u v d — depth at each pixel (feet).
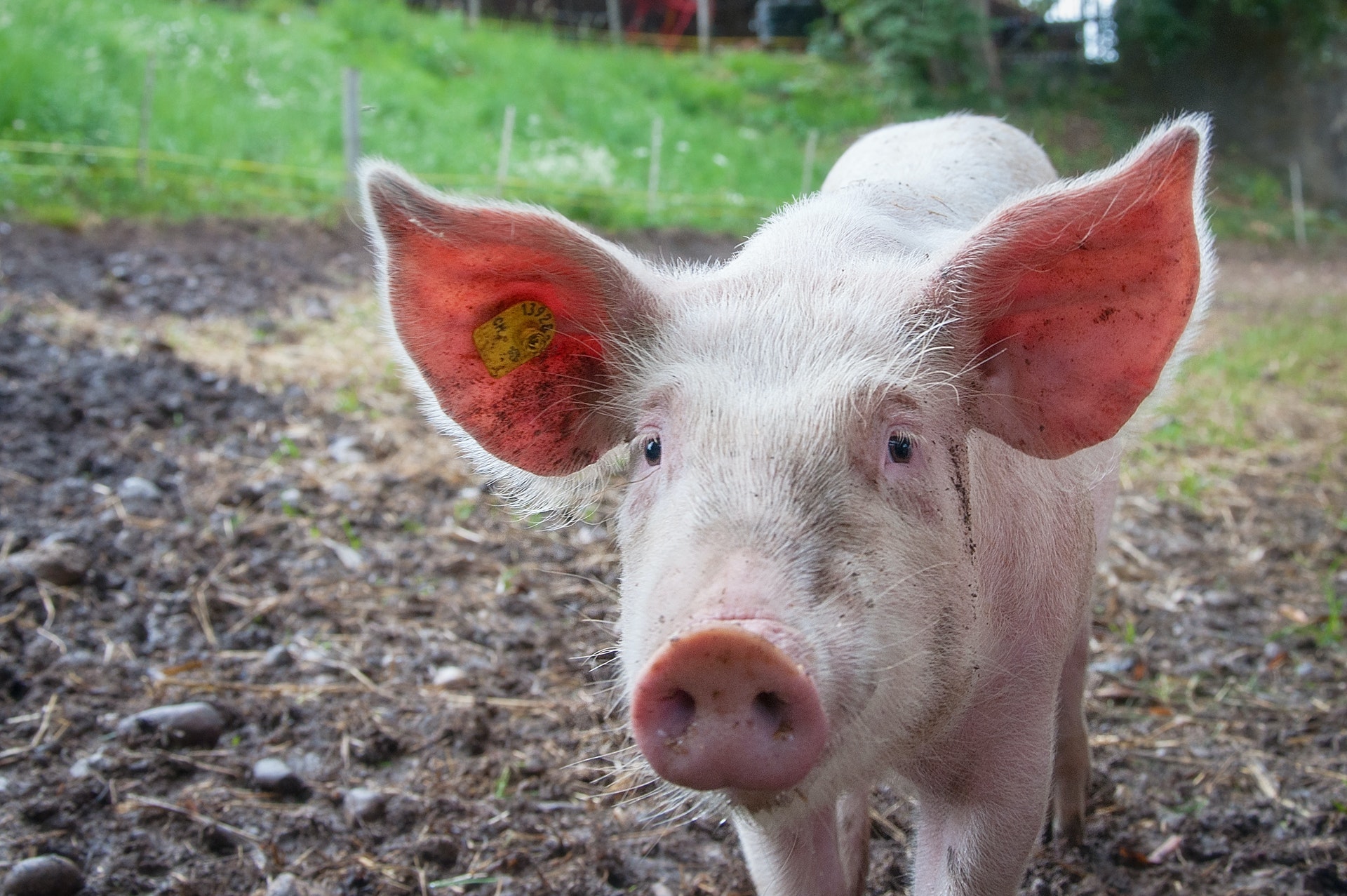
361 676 4.14
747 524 2.17
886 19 20.06
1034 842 2.76
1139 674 4.43
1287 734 4.07
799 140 20.11
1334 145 21.26
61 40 13.74
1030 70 20.48
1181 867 3.49
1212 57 20.98
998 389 2.65
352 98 13.25
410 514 5.39
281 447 5.95
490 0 26.68
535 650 4.36
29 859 3.14
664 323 2.56
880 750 2.38
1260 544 5.64
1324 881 3.41
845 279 2.59
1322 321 11.46
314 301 8.89
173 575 4.58
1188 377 8.64
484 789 3.66
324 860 3.35
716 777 2.07
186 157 12.44
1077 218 2.40
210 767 3.64
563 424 2.81
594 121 18.24
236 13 18.51
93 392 6.31
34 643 4.11
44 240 9.68
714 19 29.76
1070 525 2.86
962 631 2.48
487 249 2.52
